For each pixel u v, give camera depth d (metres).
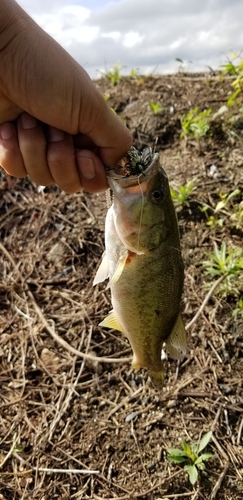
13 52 0.18
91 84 0.19
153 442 0.33
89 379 0.37
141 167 0.23
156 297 0.26
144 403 0.35
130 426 0.34
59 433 0.34
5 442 0.34
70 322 0.41
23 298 0.44
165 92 0.64
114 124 0.21
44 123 0.20
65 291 0.44
